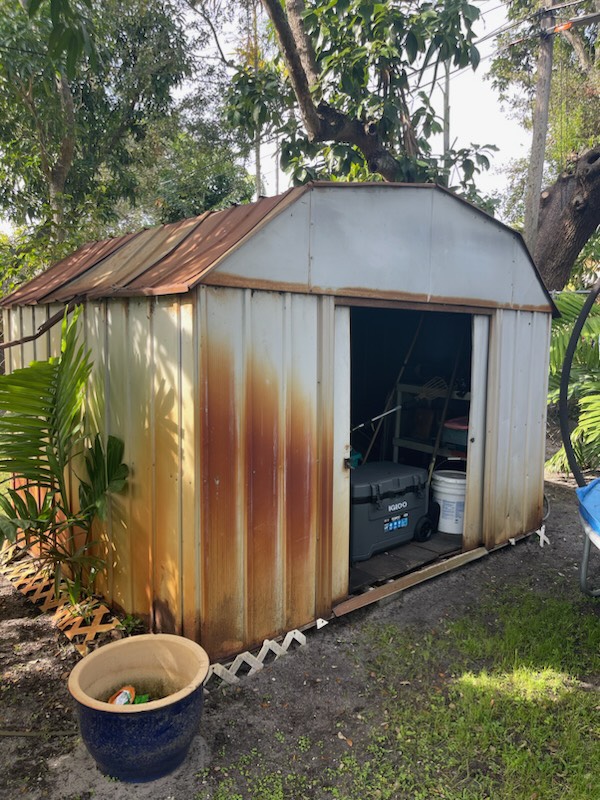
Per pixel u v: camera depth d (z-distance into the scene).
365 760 2.29
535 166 7.94
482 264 4.10
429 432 5.00
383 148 6.25
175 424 2.69
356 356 5.58
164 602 2.87
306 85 5.65
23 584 3.77
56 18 2.56
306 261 2.97
